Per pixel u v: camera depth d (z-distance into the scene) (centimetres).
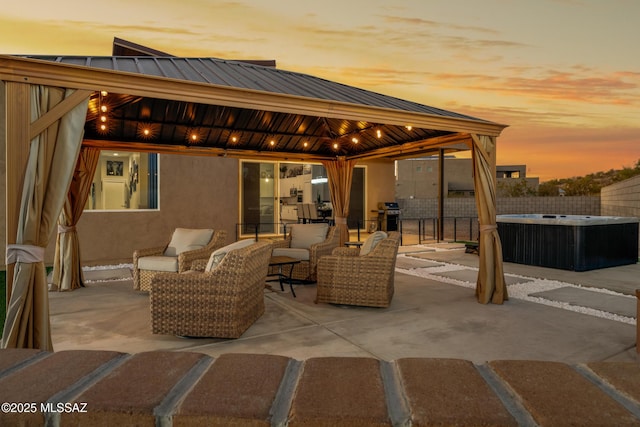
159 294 359
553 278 650
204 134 668
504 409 58
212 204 945
